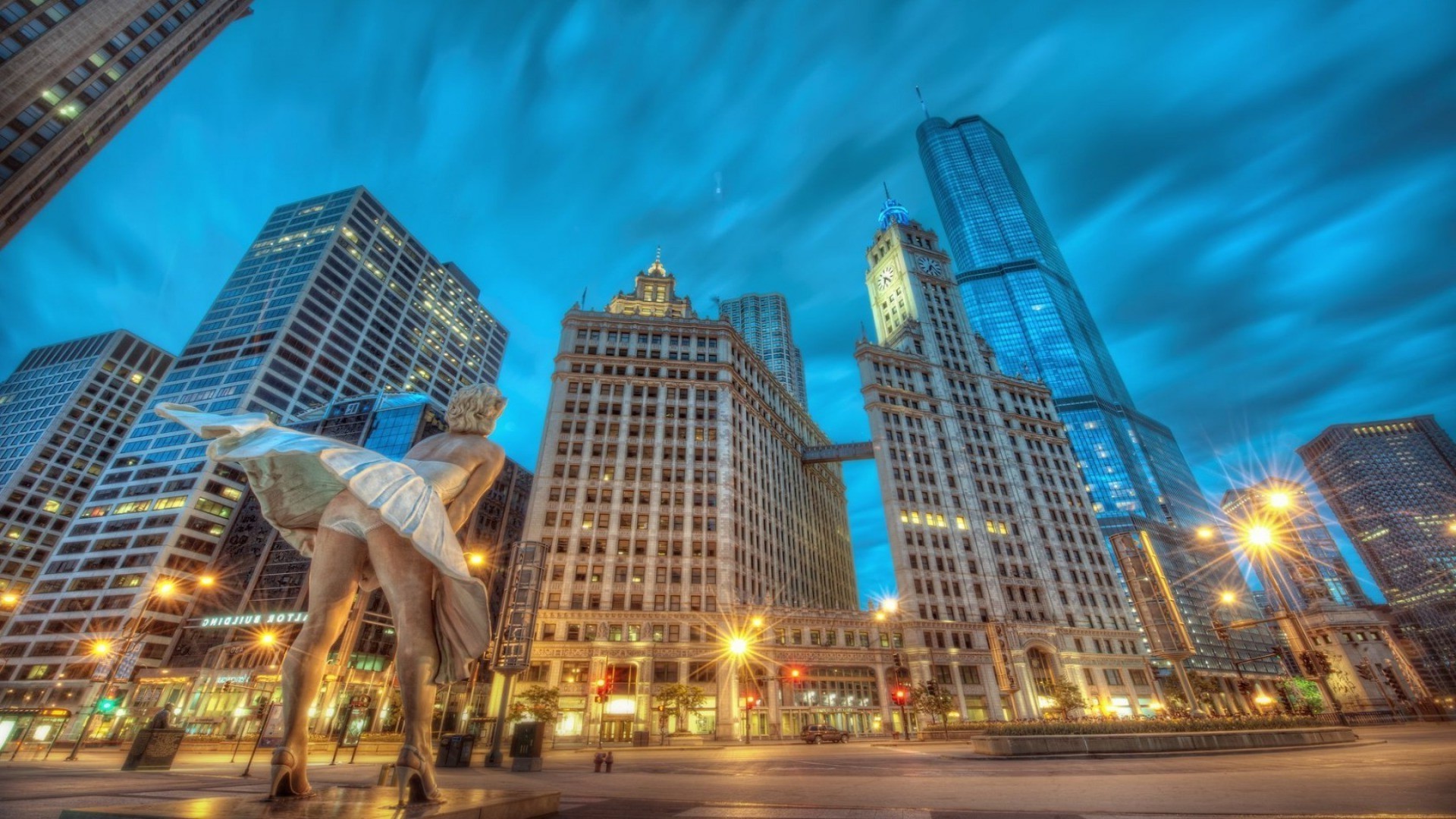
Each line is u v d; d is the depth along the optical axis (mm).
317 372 124812
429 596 6828
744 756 32781
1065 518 99312
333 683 58500
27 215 56875
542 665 63750
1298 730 27250
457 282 178125
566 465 77500
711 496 78938
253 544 94062
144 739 17359
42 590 91688
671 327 95000
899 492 91625
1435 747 21453
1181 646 37750
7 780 12352
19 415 139625
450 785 15258
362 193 152750
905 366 108125
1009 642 79375
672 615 68562
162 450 104938
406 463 7633
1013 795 12234
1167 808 9578
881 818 8836
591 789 14031
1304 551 49531
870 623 77750
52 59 57094
